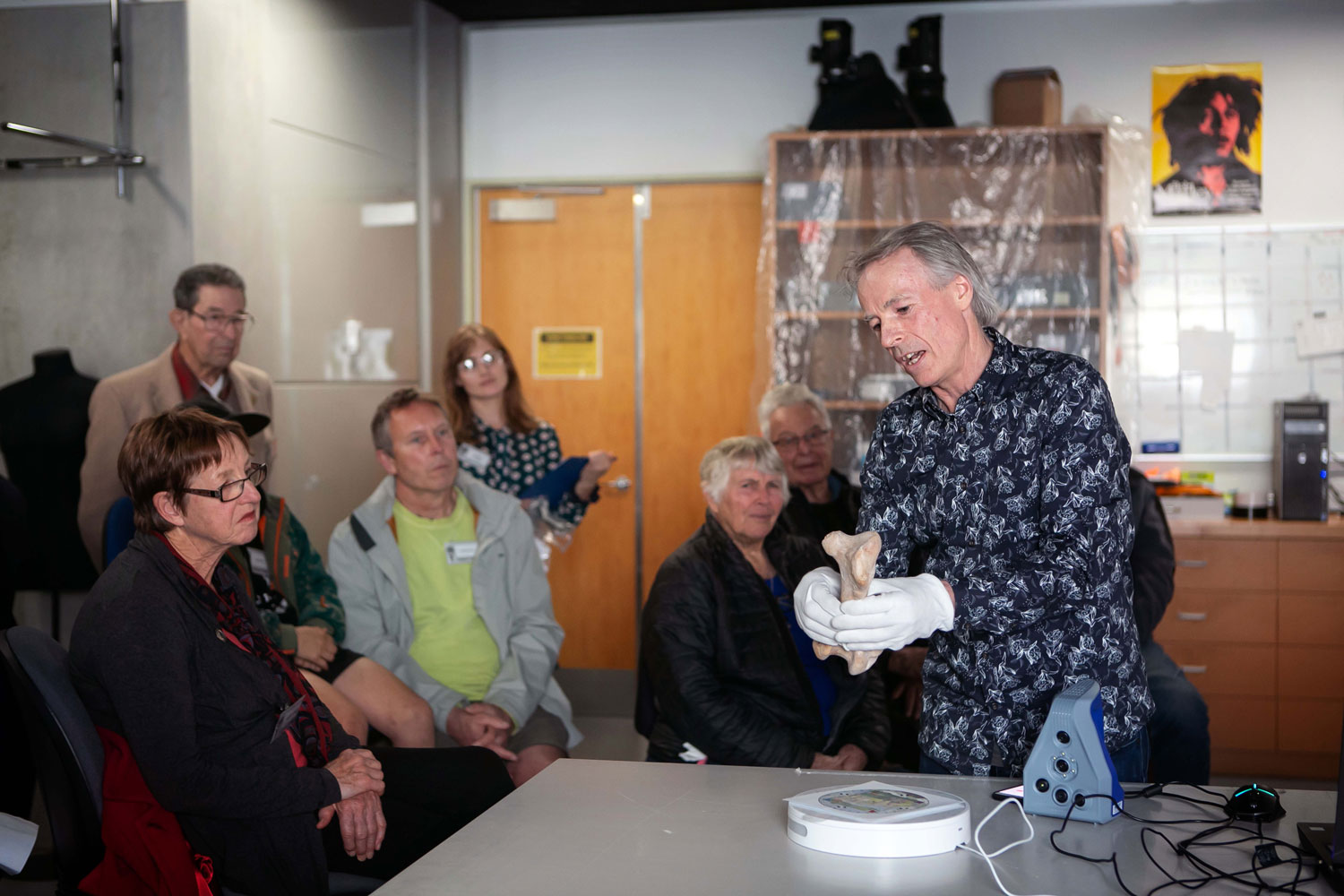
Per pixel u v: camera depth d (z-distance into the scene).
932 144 4.39
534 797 1.43
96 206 3.33
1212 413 4.52
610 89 4.87
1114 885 1.14
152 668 1.71
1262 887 1.14
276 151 3.63
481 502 2.87
